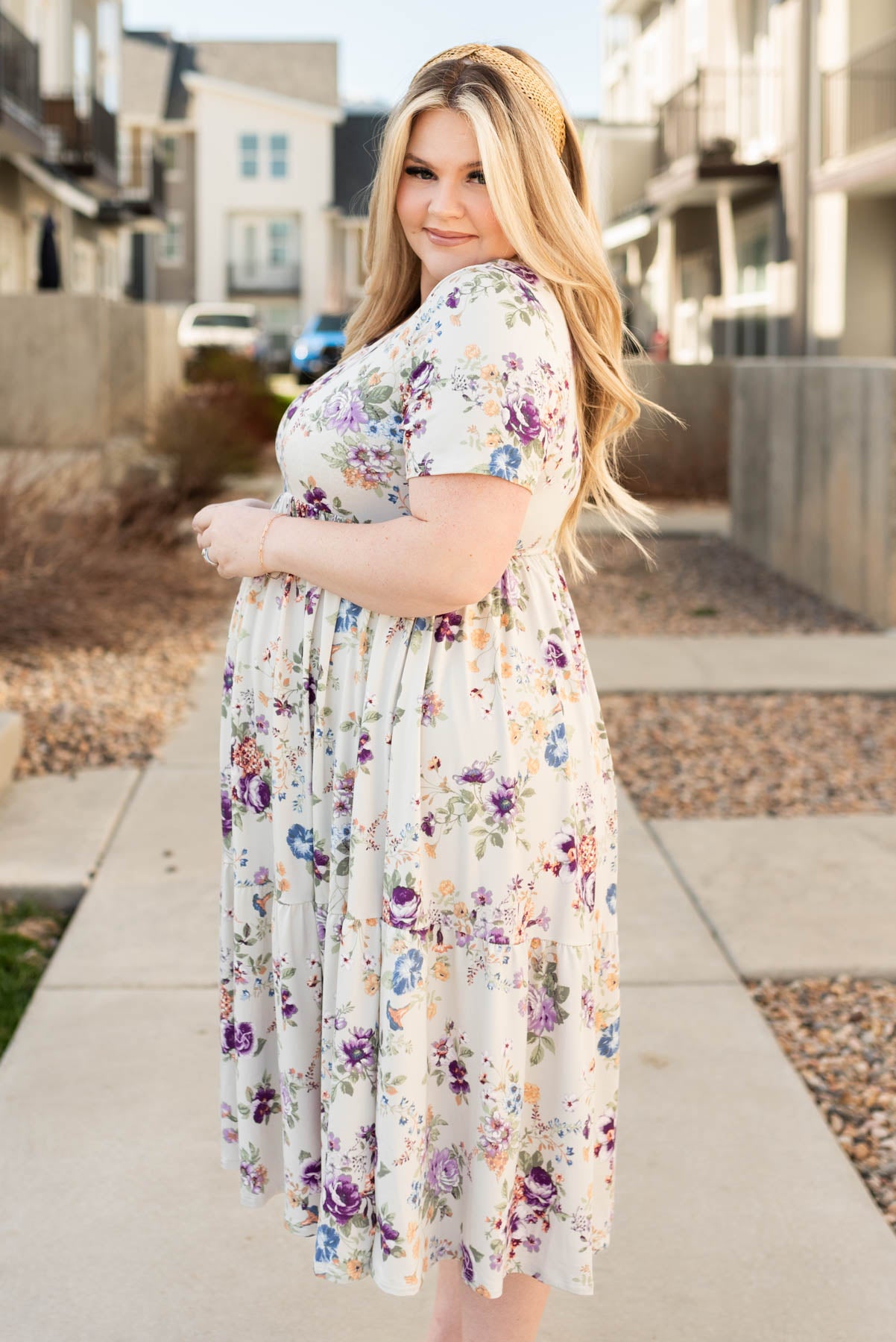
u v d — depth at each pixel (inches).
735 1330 79.7
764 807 172.1
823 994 122.2
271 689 64.1
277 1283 83.7
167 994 118.8
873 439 279.6
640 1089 105.0
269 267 1664.6
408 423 58.2
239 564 63.1
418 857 60.5
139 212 1048.2
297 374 977.5
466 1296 69.0
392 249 66.9
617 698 227.9
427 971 61.4
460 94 58.9
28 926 135.6
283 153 1643.7
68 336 388.2
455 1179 64.0
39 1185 92.4
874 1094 105.7
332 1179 63.4
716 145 660.7
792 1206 91.0
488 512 57.1
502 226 59.3
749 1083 106.0
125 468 377.1
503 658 61.4
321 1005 65.2
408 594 58.3
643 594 324.5
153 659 241.3
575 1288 64.9
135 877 143.7
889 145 486.3
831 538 308.5
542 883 62.8
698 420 508.1
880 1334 79.4
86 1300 81.7
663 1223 89.2
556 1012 63.6
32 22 791.1
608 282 61.9
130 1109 101.3
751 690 229.3
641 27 946.7
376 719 61.0
